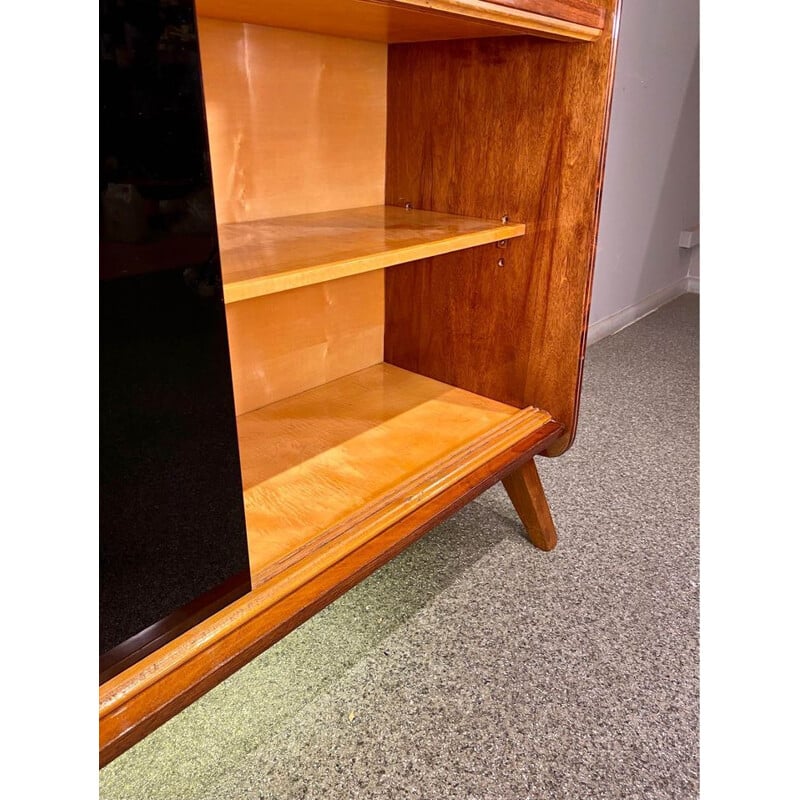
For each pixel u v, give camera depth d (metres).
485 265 1.03
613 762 0.72
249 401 1.03
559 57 0.86
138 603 0.53
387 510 0.77
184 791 0.68
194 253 0.48
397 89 1.03
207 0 0.66
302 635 0.89
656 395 1.73
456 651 0.87
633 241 2.21
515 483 1.04
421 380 1.17
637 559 1.07
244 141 0.88
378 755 0.72
